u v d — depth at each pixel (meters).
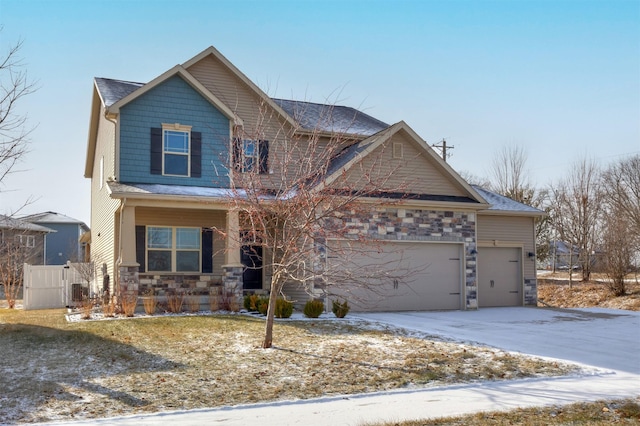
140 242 19.11
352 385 9.60
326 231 12.74
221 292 19.03
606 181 40.22
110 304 17.06
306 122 21.73
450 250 20.45
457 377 10.18
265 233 12.35
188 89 19.95
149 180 19.17
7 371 10.30
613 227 28.80
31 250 35.50
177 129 19.69
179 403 8.48
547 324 16.66
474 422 7.39
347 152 20.72
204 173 19.92
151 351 11.81
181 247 19.64
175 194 17.02
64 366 10.66
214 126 20.22
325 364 10.93
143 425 7.27
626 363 11.29
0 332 13.89
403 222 19.58
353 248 17.33
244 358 11.32
